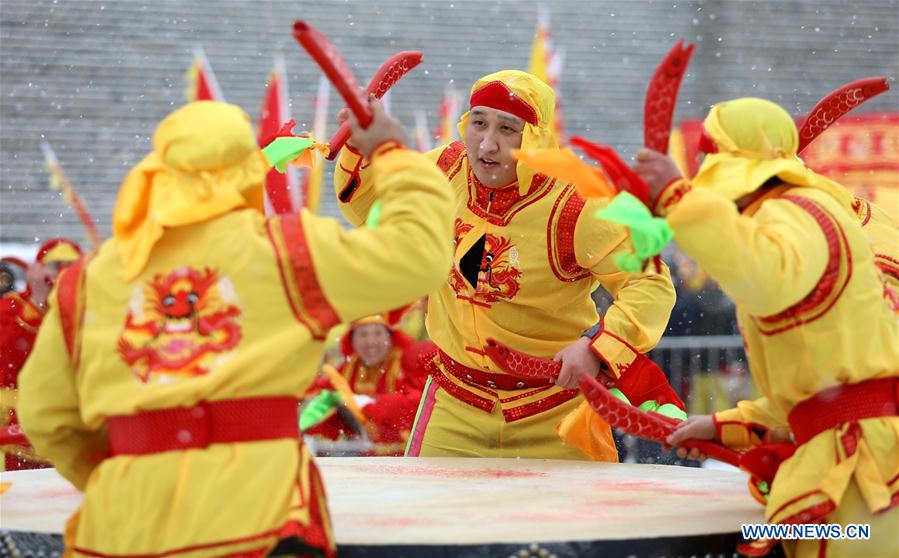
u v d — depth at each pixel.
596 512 6.78
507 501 7.10
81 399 5.83
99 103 36.56
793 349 6.18
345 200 9.15
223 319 5.57
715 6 44.09
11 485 7.71
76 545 5.67
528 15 42.72
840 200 6.49
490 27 41.84
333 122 36.28
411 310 18.22
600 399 7.13
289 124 8.55
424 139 33.62
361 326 15.12
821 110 7.37
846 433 6.14
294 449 5.66
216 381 5.46
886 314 6.28
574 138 5.98
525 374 8.55
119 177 34.59
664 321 8.59
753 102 6.48
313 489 5.69
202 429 5.53
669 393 8.45
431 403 9.66
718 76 42.91
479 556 5.93
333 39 40.53
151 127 36.22
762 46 43.47
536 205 8.65
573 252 8.66
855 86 7.23
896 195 23.08
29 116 35.84
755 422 7.07
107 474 5.61
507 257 8.77
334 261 5.62
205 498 5.40
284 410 5.69
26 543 6.27
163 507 5.46
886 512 6.10
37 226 32.78
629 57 42.66
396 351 15.20
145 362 5.58
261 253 5.61
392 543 5.89
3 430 7.67
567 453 9.20
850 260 6.11
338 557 5.86
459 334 9.23
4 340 12.80
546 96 8.67
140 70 37.56
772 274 5.78
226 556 5.35
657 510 6.87
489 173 8.65
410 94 38.91
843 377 6.14
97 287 5.79
